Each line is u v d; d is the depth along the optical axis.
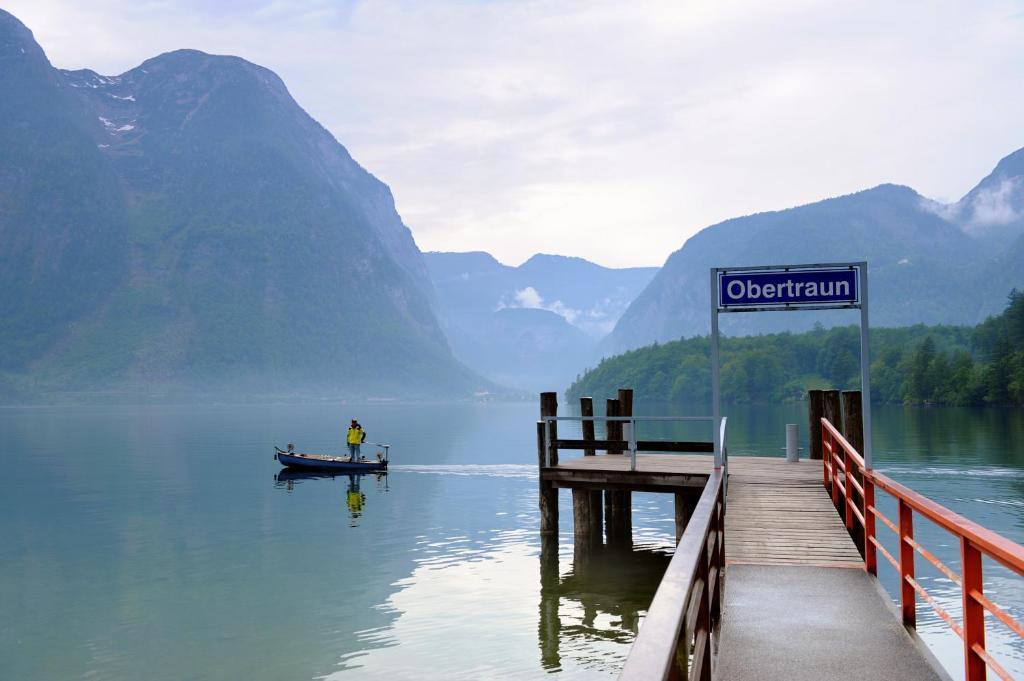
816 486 18.16
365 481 52.03
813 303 14.07
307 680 16.56
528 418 195.38
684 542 5.24
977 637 5.62
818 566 11.55
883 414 135.75
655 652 3.10
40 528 36.59
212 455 80.06
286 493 47.09
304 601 22.58
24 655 18.97
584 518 25.36
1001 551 4.61
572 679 15.85
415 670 16.73
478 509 38.38
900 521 8.72
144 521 38.03
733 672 7.45
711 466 22.56
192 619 21.41
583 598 21.20
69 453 83.44
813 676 7.34
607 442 24.17
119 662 18.38
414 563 26.69
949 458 58.44
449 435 113.12
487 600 21.48
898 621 8.98
